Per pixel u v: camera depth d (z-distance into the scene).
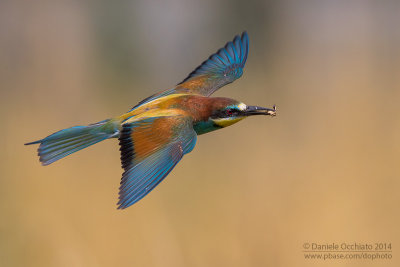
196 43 22.50
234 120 8.18
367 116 15.09
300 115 15.61
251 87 17.62
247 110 8.20
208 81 9.25
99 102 17.50
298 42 22.02
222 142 14.57
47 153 7.75
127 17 21.69
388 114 15.12
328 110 15.69
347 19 23.55
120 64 20.83
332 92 16.84
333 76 18.23
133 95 19.09
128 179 6.91
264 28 22.83
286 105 16.28
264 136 14.74
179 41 22.39
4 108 16.23
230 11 22.84
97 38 21.12
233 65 9.52
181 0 22.72
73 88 18.09
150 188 6.84
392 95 16.30
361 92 16.66
